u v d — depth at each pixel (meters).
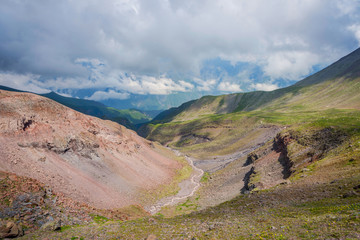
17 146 67.19
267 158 98.19
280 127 188.88
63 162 75.88
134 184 91.12
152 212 74.06
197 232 27.08
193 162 188.12
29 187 48.16
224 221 30.70
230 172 118.12
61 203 49.84
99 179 80.19
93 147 92.81
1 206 39.09
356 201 26.88
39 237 32.47
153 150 155.38
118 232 32.62
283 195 42.00
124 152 112.75
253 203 41.31
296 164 71.12
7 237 31.59
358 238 15.61
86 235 32.53
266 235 20.95
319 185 41.91
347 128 79.88
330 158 59.00
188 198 91.19
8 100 78.06
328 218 22.33
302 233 19.78
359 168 42.75
